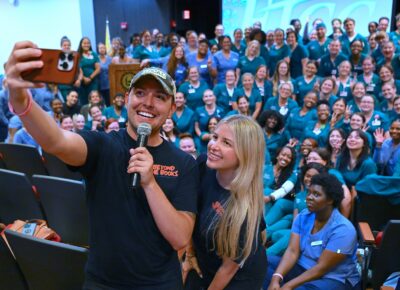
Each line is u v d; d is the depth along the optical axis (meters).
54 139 0.87
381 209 2.60
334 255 1.98
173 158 1.06
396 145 3.45
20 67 0.74
